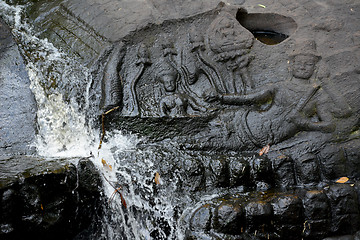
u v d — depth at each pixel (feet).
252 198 12.42
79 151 14.15
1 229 9.27
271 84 14.79
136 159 13.32
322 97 14.11
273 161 13.57
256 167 13.35
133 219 13.37
